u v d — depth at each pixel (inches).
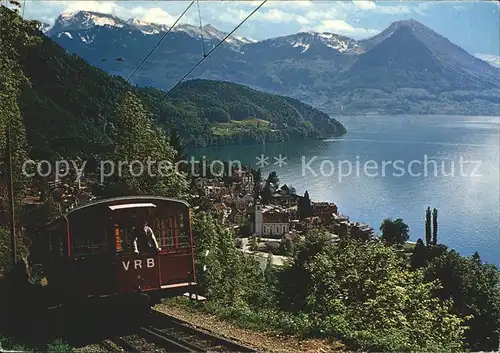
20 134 1417.3
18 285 803.4
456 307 1668.3
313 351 577.9
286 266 1163.9
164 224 710.5
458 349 760.3
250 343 602.5
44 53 5364.2
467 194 6161.4
